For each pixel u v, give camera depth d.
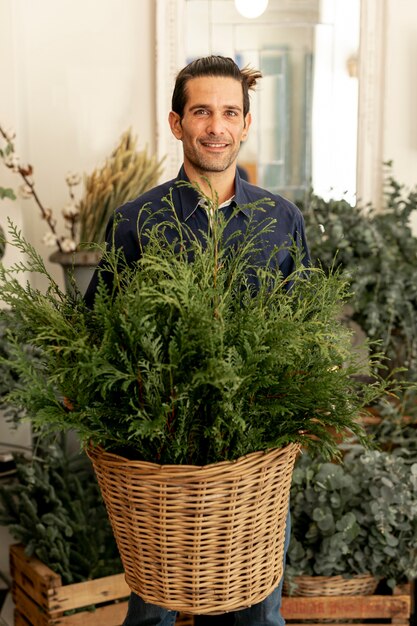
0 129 2.91
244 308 1.39
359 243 2.96
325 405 1.38
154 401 1.28
